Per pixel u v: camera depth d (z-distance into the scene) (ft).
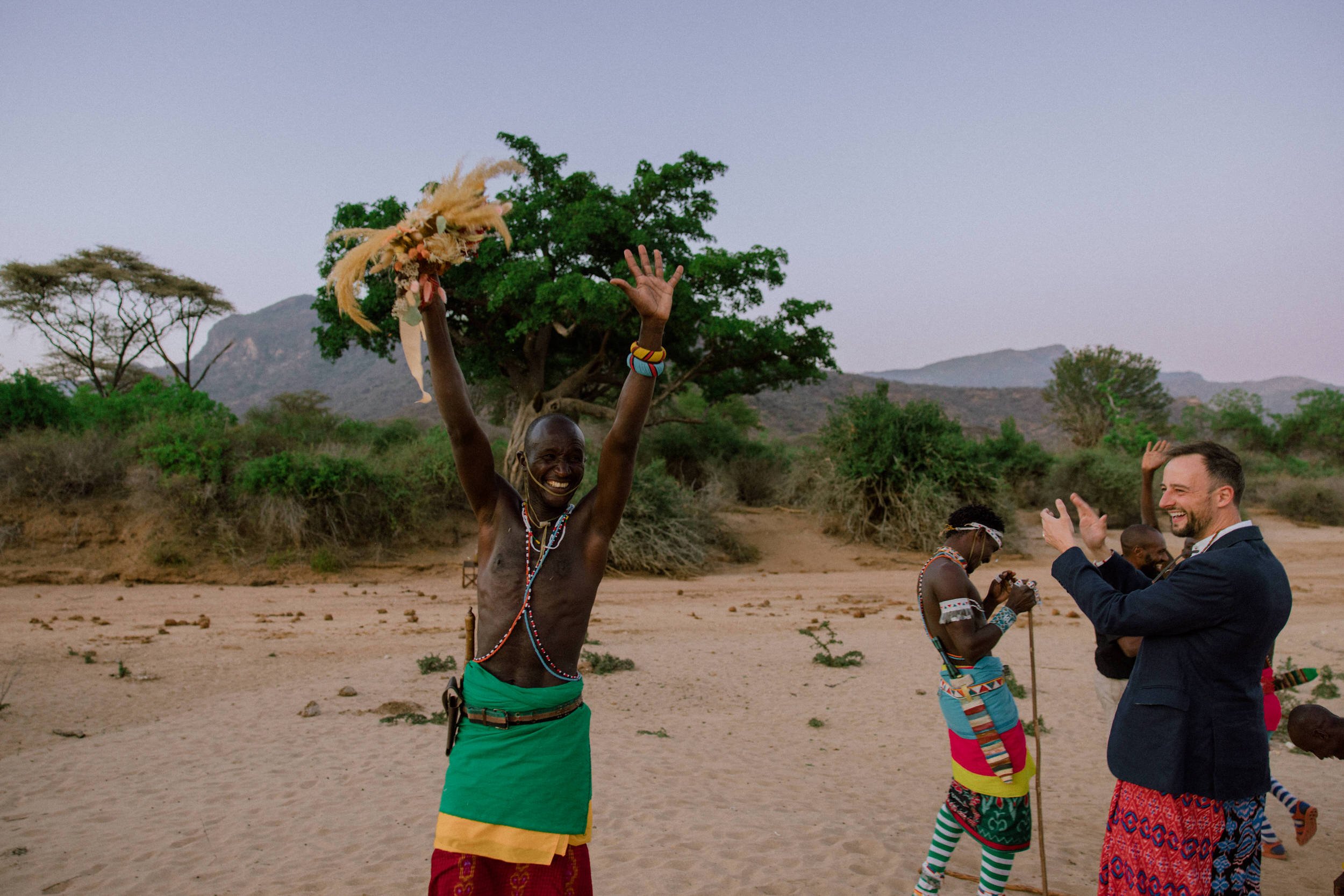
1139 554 15.69
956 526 13.12
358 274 8.62
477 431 9.40
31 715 25.45
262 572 59.52
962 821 12.30
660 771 21.02
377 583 59.62
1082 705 29.22
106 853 15.48
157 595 52.54
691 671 34.09
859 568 72.90
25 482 62.23
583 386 89.71
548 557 9.18
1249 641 9.40
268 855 15.39
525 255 79.30
